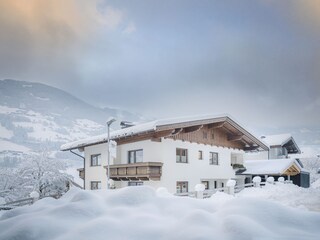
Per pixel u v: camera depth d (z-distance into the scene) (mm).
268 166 24094
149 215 4562
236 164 23234
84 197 5168
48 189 25656
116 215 4598
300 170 25094
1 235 4156
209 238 3615
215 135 21922
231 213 4414
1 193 24953
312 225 4195
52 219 4418
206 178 20562
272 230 3980
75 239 3850
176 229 3984
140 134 17219
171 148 18219
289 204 13305
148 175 16750
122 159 19938
